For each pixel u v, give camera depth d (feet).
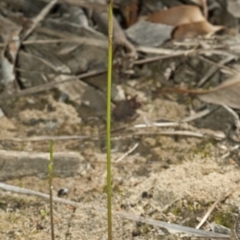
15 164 8.97
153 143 9.61
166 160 9.24
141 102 10.45
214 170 8.96
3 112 10.30
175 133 9.75
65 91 10.69
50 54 11.39
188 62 11.14
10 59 11.16
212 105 10.27
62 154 9.04
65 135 9.82
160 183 8.69
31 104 10.46
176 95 10.60
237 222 7.86
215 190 8.52
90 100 10.52
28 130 9.92
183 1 12.10
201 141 9.62
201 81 10.80
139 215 8.20
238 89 10.17
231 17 11.87
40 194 8.58
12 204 8.48
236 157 9.27
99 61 11.23
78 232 7.97
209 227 8.00
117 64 10.99
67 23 11.68
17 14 12.14
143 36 11.53
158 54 11.25
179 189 8.55
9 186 8.72
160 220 8.13
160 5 12.17
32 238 7.89
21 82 11.00
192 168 9.01
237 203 8.32
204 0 11.85
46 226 8.08
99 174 8.97
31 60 11.27
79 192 8.66
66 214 8.26
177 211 8.25
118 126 10.00
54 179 8.88
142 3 12.13
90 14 11.89
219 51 11.08
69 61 11.27
